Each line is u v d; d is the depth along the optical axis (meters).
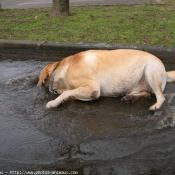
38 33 4.75
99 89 3.38
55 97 3.54
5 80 3.84
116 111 3.33
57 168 2.83
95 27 4.87
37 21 5.32
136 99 3.47
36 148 2.97
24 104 3.44
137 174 2.79
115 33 4.62
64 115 3.28
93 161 2.87
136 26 4.86
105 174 2.79
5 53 4.48
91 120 3.22
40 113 3.31
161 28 4.76
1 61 4.32
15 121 3.23
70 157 2.90
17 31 4.88
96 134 3.06
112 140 3.01
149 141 3.00
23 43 4.38
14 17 5.87
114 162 2.86
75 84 3.39
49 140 3.03
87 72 3.35
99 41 4.38
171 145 2.97
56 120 3.22
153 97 3.52
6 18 5.80
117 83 3.40
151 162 2.86
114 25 4.93
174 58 4.08
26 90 3.65
